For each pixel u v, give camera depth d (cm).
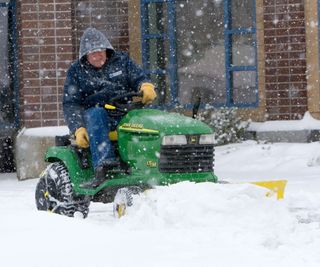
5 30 3462
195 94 1773
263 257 1098
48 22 3200
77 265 1073
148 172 1656
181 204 1438
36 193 1858
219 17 3503
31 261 1099
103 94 1805
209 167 1681
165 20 3528
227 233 1282
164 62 3531
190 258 1097
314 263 1059
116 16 3528
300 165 2936
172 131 1645
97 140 1683
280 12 3434
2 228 1337
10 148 3494
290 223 1375
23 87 3219
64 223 1362
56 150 1819
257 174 2747
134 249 1166
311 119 3366
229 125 3297
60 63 3198
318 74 3391
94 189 1669
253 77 3462
